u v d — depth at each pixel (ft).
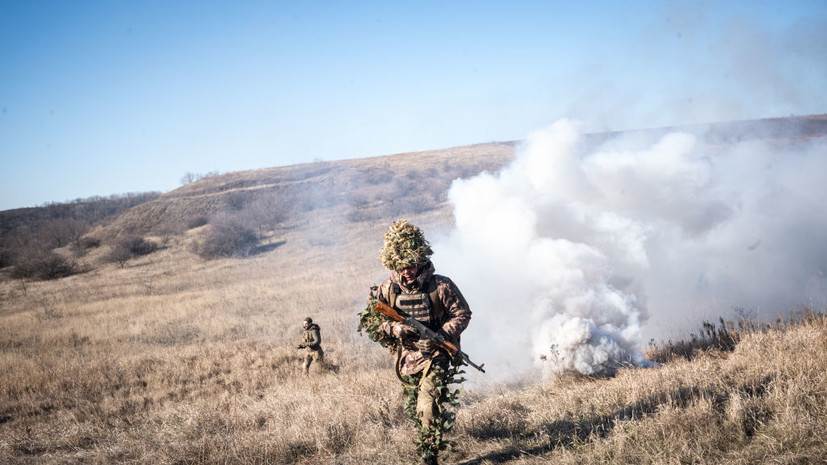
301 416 18.69
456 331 12.60
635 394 16.35
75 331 62.95
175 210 206.49
